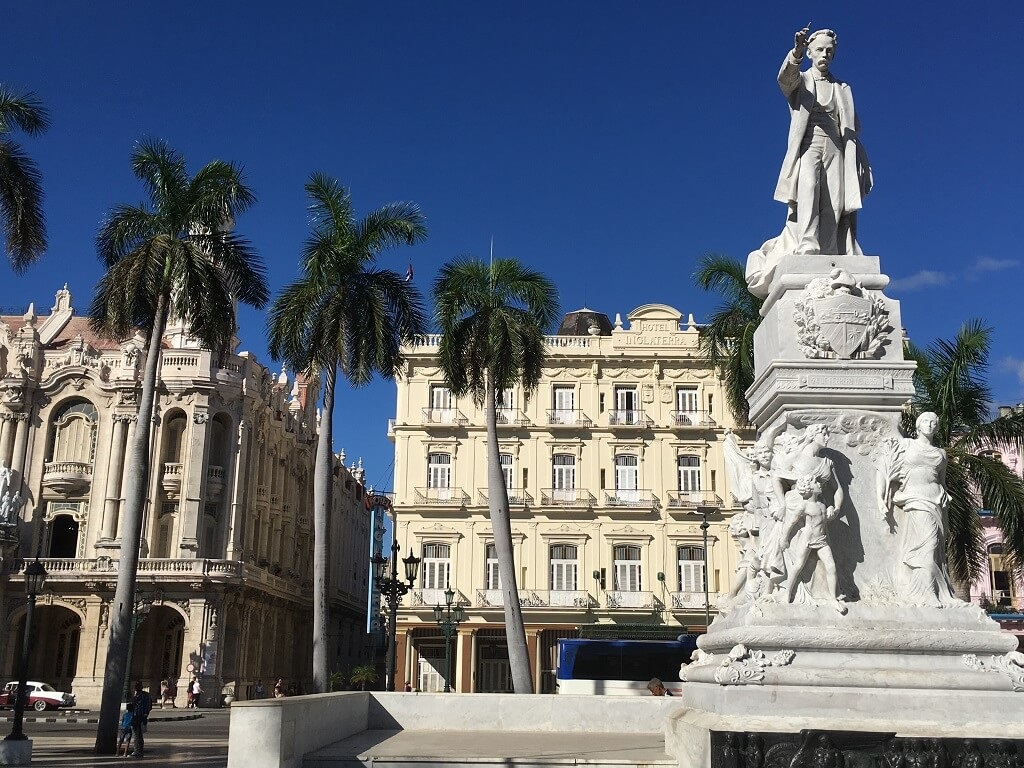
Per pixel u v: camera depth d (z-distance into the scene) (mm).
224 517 53094
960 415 20750
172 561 49812
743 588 8680
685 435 49938
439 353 29438
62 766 17422
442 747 9273
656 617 47250
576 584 48156
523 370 29375
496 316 28688
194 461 52062
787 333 8883
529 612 47094
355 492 83375
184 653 49188
